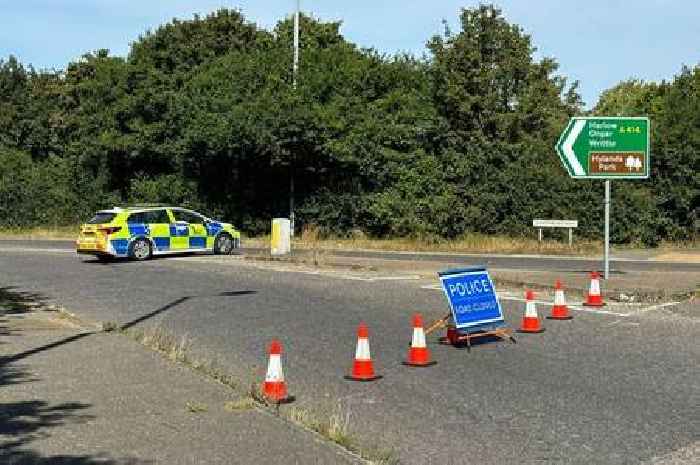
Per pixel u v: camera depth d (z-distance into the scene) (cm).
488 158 3641
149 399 766
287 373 940
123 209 2534
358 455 621
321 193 3759
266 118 3550
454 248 3212
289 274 2052
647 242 3350
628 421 741
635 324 1299
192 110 3916
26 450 608
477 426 724
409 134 3762
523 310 1452
